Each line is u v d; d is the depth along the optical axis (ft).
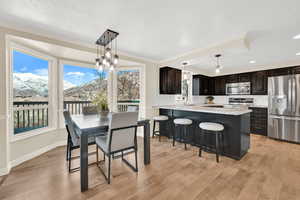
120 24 6.66
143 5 5.27
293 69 12.60
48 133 9.54
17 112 8.33
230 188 5.67
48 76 9.93
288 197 5.13
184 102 17.31
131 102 13.39
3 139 6.55
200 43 8.87
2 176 6.45
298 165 7.52
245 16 5.93
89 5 5.27
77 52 9.21
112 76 12.90
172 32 7.41
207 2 5.09
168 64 12.64
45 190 5.53
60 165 7.49
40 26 6.85
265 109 13.37
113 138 6.06
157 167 7.33
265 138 12.62
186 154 9.00
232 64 14.08
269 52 10.44
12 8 5.45
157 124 13.50
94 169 7.14
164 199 5.08
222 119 8.88
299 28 6.90
